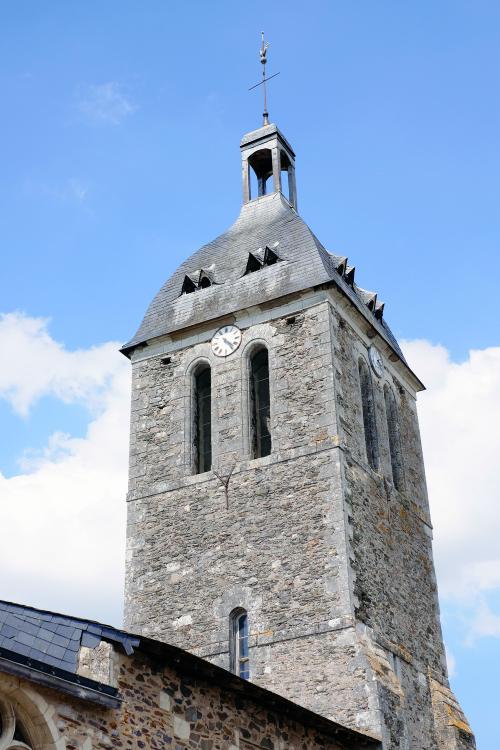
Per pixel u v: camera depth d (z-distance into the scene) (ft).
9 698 43.73
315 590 74.79
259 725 57.77
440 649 85.61
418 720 76.69
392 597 80.02
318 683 71.20
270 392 84.17
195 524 82.43
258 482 81.25
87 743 45.96
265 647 74.43
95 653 49.57
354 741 66.69
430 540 92.17
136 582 82.69
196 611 78.84
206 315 90.27
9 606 49.62
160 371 91.30
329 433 80.07
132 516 85.71
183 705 52.70
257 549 78.64
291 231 93.15
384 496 84.99
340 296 87.25
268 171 106.42
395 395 95.45
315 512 77.66
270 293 87.81
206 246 98.17
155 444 88.12
